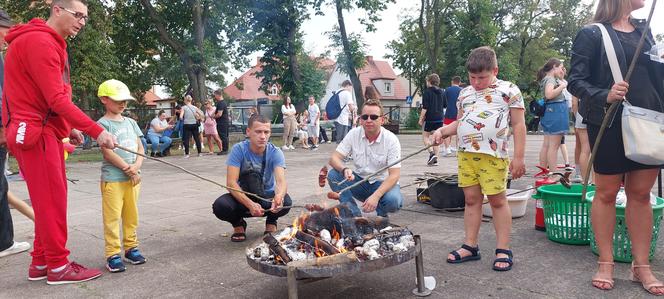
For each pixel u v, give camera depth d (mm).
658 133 2857
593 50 3125
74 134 4082
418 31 37656
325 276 2799
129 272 3896
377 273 3719
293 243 3189
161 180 9070
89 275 3732
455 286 3396
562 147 8023
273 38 23844
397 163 4070
